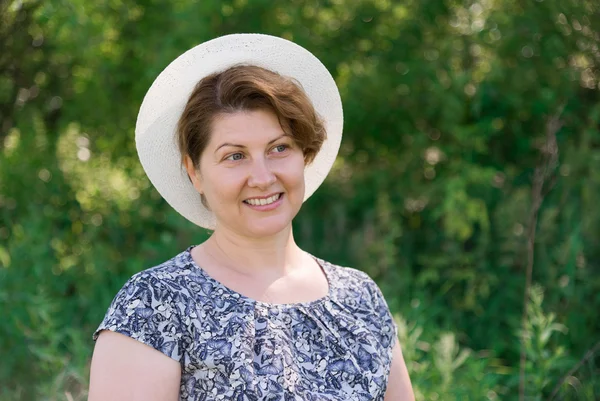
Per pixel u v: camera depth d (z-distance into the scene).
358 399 2.38
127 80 6.15
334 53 5.98
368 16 5.93
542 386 4.03
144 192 6.24
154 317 2.23
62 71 6.39
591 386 4.25
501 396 4.57
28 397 4.57
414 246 5.95
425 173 6.08
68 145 6.38
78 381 4.30
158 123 2.53
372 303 2.66
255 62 2.57
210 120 2.34
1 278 4.97
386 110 5.96
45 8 5.73
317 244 6.09
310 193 2.91
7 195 6.14
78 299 5.42
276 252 2.50
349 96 5.91
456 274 5.30
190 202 2.69
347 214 6.23
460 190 5.36
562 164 5.43
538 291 4.54
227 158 2.35
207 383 2.24
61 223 6.21
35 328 4.72
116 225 6.08
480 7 5.82
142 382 2.19
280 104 2.32
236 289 2.39
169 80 2.47
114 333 2.21
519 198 5.32
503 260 5.32
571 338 4.78
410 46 5.90
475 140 5.66
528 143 5.72
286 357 2.31
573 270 4.85
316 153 2.61
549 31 5.50
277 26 5.93
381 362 2.48
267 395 2.24
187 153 2.43
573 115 5.59
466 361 4.46
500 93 5.64
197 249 2.46
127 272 5.48
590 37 5.48
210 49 2.50
